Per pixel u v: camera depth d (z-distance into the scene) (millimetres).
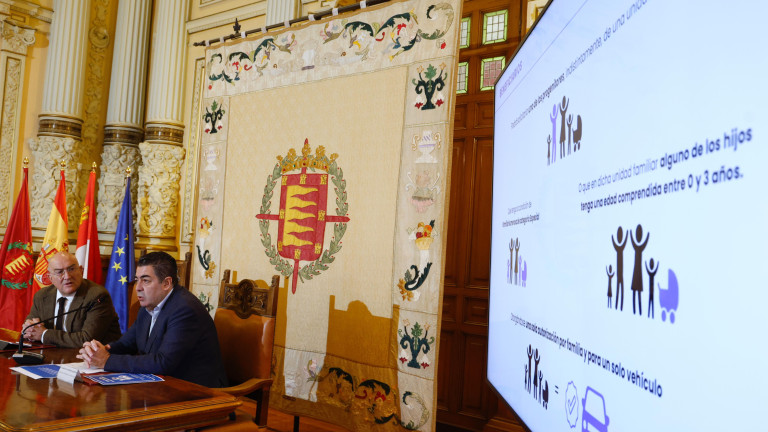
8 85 5598
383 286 3234
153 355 2486
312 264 3590
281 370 3643
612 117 1226
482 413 3682
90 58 5961
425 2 3229
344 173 3494
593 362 1270
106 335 3262
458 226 3910
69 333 2938
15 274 4938
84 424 1627
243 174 4039
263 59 4020
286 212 3756
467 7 4008
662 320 968
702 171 860
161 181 5555
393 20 3361
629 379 1085
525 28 3713
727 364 785
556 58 1670
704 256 848
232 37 4230
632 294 1089
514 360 2037
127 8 6004
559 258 1549
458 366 3820
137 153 5984
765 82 715
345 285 3414
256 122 4008
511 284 2139
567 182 1512
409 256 3141
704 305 845
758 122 729
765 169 711
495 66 3855
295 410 3549
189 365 2643
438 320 2977
